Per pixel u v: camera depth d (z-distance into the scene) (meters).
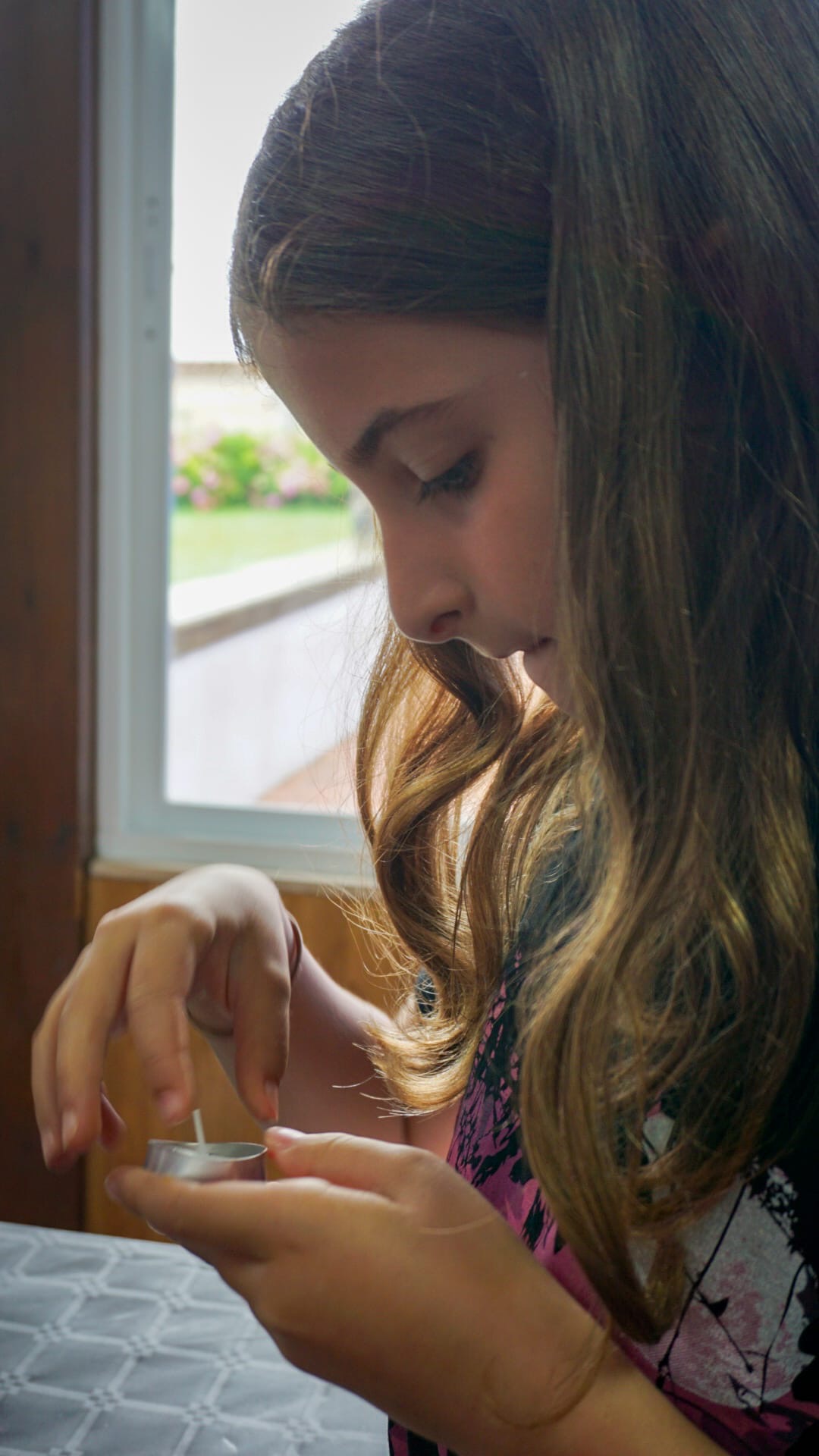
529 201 0.52
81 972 0.62
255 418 1.52
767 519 0.52
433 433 0.53
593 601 0.52
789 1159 0.50
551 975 0.58
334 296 0.52
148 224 1.45
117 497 1.50
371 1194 0.52
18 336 1.44
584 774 0.65
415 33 0.54
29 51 1.38
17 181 1.41
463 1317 0.50
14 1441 0.72
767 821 0.52
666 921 0.53
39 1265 0.88
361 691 0.83
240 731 1.58
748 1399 0.50
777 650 0.53
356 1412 0.75
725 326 0.52
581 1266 0.51
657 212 0.51
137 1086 1.55
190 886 0.67
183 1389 0.77
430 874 0.78
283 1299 0.51
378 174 0.52
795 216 0.52
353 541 1.28
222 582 1.56
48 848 1.54
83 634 1.50
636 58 0.52
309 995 0.78
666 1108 0.52
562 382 0.51
